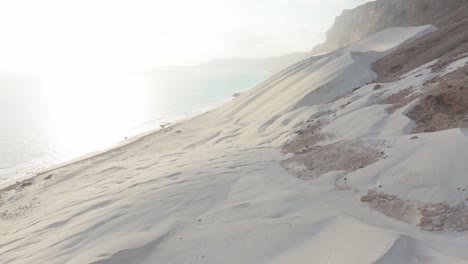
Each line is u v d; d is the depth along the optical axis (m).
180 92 77.06
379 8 94.19
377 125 9.71
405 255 3.72
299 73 28.33
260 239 4.87
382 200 5.74
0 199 15.20
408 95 11.18
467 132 6.43
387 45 33.03
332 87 21.23
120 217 6.77
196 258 4.71
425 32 32.44
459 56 13.19
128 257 4.92
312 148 10.21
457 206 4.88
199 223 5.97
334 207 5.89
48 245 6.19
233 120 25.77
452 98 8.72
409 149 6.89
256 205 6.38
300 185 7.49
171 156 16.27
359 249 3.91
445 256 3.66
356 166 7.43
